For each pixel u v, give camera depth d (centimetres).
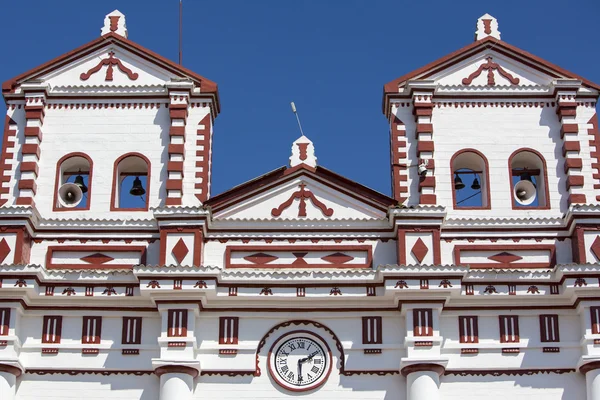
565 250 4291
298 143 4484
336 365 4116
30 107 4500
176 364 4019
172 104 4503
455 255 4275
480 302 4172
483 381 4088
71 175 4575
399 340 4134
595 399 4003
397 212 4225
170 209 4234
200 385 4084
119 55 4638
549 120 4522
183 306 4103
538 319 4166
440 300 4100
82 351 4131
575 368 4100
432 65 4588
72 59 4619
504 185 4409
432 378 4028
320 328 4162
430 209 4228
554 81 4522
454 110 4528
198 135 4494
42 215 4366
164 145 4488
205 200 4391
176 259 4191
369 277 4144
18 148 4462
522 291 4162
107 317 4181
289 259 4269
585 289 4106
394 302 4156
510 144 4478
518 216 4353
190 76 4584
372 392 4081
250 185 4356
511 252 4291
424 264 4128
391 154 4566
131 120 4525
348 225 4306
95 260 4284
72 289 4172
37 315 4175
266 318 4172
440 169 4428
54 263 4278
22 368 4084
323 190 4369
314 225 4303
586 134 4475
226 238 4291
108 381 4100
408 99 4559
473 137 4488
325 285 4150
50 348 4125
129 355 4128
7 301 4116
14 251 4212
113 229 4312
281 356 4128
